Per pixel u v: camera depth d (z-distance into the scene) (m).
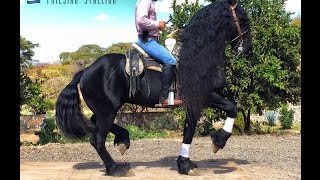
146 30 6.65
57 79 21.77
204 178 6.55
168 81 6.61
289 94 13.84
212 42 6.53
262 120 18.20
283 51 13.50
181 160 6.79
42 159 9.40
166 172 6.93
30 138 14.58
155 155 9.73
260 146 11.02
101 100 6.68
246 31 6.78
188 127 6.73
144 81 6.66
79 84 6.86
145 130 14.86
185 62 6.51
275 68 12.96
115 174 6.69
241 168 7.36
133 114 15.99
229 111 6.58
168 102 6.65
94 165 7.48
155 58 6.68
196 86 6.48
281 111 16.70
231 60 12.93
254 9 13.66
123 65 6.69
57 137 12.78
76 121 6.76
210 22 6.55
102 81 6.68
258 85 13.20
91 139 6.80
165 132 14.52
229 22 6.64
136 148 10.88
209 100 6.61
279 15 13.70
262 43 13.23
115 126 7.04
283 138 12.73
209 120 13.77
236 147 10.80
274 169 7.55
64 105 6.75
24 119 16.70
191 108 6.54
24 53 22.23
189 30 6.60
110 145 11.35
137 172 6.94
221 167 7.30
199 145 11.24
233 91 13.20
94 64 6.80
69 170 7.11
